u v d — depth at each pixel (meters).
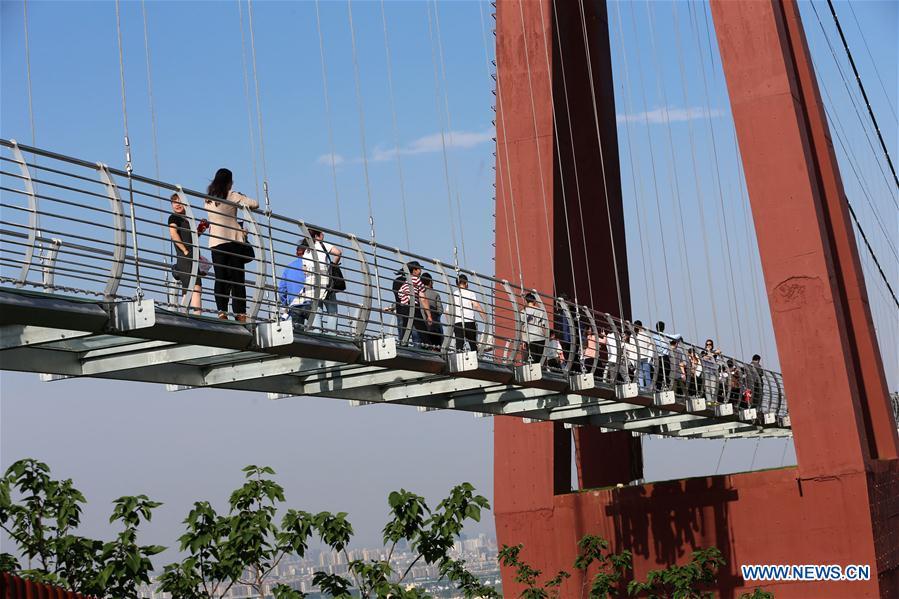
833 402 18.92
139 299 9.02
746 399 23.14
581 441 24.09
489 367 13.64
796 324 19.20
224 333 9.84
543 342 15.28
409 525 9.15
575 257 23.72
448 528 9.11
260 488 8.63
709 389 21.48
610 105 24.77
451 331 13.48
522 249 20.09
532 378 14.59
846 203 21.75
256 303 10.23
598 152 24.28
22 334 9.10
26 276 8.35
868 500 18.59
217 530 8.50
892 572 19.41
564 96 22.97
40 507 8.33
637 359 17.91
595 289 23.73
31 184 8.27
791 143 19.34
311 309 11.04
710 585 19.52
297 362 11.72
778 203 19.38
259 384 12.49
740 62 19.70
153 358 10.31
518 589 20.36
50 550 8.19
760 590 17.67
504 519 20.70
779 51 19.52
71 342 10.02
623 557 19.08
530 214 20.16
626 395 16.81
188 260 9.91
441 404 15.59
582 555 19.53
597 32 24.75
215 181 10.77
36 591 7.56
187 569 8.34
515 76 20.70
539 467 20.61
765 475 19.36
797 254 19.23
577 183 23.81
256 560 8.51
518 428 20.81
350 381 13.23
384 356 11.75
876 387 20.81
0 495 8.12
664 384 18.72
